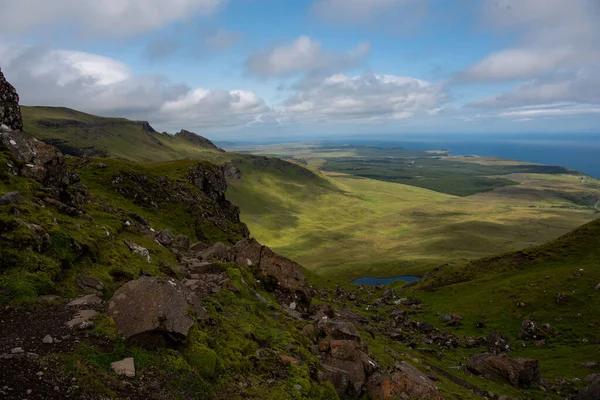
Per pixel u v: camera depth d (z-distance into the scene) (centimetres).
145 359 1444
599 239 13975
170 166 15200
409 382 2392
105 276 2252
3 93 4044
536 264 13950
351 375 2294
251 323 2384
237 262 3947
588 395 4416
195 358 1596
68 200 3550
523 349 7969
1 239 1886
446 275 15925
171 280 2011
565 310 9750
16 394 1083
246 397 1589
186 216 11100
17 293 1662
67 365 1260
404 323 8569
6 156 3123
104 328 1519
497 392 4228
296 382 1858
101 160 12262
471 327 9969
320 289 10825
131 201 10394
